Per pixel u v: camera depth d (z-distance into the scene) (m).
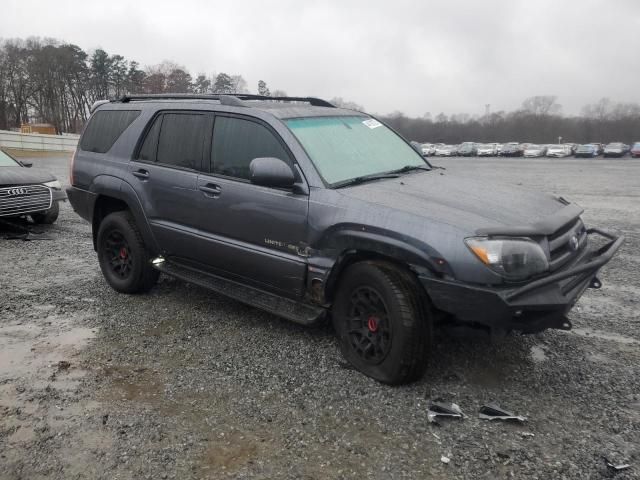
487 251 3.24
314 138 4.30
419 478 2.77
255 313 5.09
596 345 4.38
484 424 3.23
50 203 9.41
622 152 62.94
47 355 4.25
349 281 3.81
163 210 5.06
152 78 88.44
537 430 3.17
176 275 5.08
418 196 3.80
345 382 3.73
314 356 4.15
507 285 3.26
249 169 4.39
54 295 5.69
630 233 9.23
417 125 115.00
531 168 36.62
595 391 3.62
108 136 5.79
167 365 4.05
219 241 4.57
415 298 3.51
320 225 3.87
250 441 3.09
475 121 118.94
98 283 6.11
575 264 3.68
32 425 3.27
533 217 3.61
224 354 4.22
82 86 91.00
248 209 4.31
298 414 3.36
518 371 3.89
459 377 3.79
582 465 2.84
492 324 3.31
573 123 110.25
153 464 2.89
